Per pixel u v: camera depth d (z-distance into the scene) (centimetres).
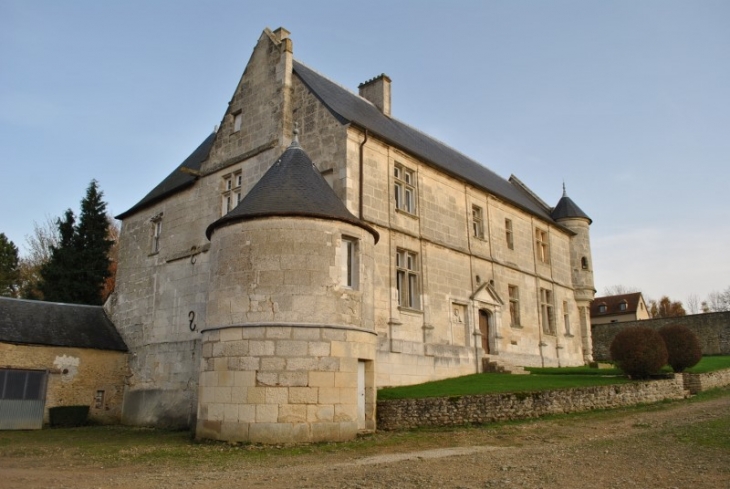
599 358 3869
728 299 8056
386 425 1490
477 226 2536
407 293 2041
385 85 2619
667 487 768
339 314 1384
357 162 1908
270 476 903
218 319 1391
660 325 3675
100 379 2212
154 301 2245
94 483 880
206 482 865
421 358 1991
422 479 842
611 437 1239
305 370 1313
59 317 2266
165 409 2031
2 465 1095
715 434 1189
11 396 1997
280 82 2047
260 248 1380
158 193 2417
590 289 3228
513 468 916
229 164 2108
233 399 1314
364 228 1502
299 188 1471
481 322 2417
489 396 1550
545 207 3419
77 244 3366
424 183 2223
